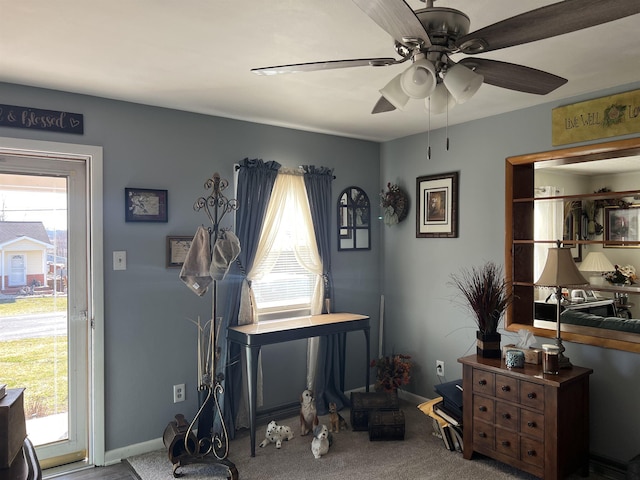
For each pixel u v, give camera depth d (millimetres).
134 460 3205
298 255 4082
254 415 3283
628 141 2916
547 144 3340
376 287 4703
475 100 3281
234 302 3660
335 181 4406
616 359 3012
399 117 3742
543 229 3441
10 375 3025
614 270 3082
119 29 2129
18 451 1458
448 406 3412
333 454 3283
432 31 1520
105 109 3184
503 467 3062
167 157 3443
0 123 2822
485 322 3209
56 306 3160
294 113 3609
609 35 2229
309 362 4156
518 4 1914
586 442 2930
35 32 2156
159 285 3400
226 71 2682
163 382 3418
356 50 2383
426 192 4234
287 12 1972
